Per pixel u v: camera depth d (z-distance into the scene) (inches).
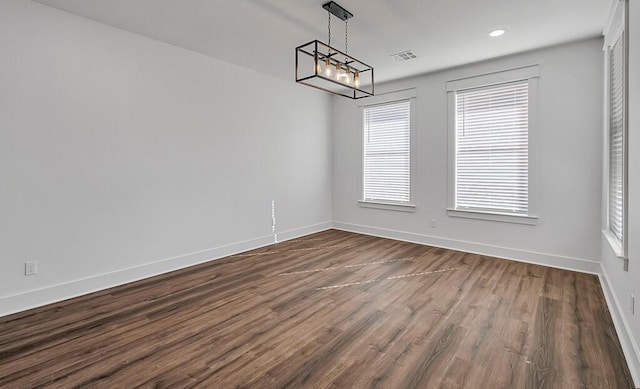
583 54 134.3
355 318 99.1
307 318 99.3
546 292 117.4
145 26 122.0
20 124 102.3
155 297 115.2
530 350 81.0
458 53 148.0
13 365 75.4
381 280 131.8
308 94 210.7
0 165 99.1
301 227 209.9
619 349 81.1
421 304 108.7
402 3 103.7
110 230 124.1
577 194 138.6
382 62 159.8
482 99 162.7
